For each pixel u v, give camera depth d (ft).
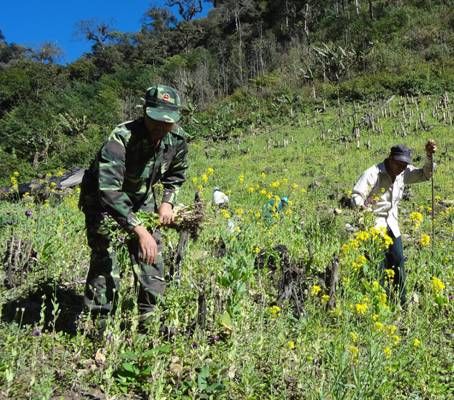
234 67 192.03
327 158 63.62
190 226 12.30
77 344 11.50
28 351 10.91
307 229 23.57
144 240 10.76
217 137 103.45
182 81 172.14
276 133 93.71
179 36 287.07
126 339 11.66
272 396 10.57
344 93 115.03
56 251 17.66
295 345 12.48
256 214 25.27
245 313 13.03
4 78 219.00
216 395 10.30
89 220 11.92
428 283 16.89
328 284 15.58
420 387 11.59
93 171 11.73
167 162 12.03
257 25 231.71
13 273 15.23
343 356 10.67
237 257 15.56
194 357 11.19
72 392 10.13
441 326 14.70
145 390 10.21
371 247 15.48
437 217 31.32
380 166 16.69
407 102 94.43
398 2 167.02
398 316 14.21
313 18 202.90
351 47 144.97
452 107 83.25
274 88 140.56
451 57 120.06
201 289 13.30
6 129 134.31
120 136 11.02
